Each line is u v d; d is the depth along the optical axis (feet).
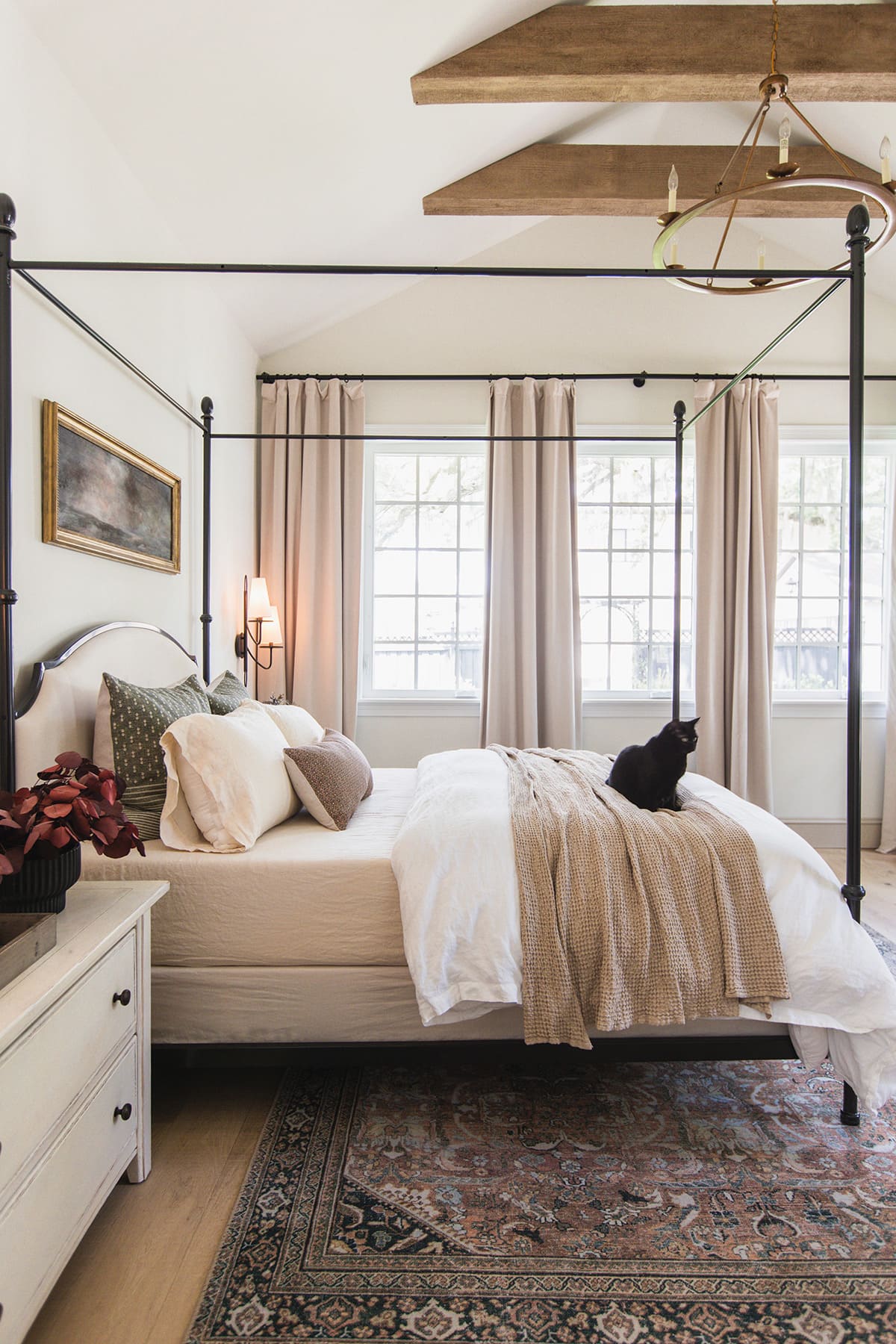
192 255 9.45
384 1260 4.21
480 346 13.28
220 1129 5.42
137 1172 4.79
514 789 6.68
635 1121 5.58
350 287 12.09
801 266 13.28
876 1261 4.25
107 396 7.18
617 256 13.25
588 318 13.28
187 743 5.86
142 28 6.07
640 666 13.92
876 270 12.70
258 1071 6.22
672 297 13.30
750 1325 3.84
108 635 6.81
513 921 5.29
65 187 6.37
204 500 9.75
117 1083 4.36
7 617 5.12
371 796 8.08
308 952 5.51
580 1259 4.24
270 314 11.81
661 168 10.28
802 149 10.41
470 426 13.28
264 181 8.68
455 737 13.55
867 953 5.33
